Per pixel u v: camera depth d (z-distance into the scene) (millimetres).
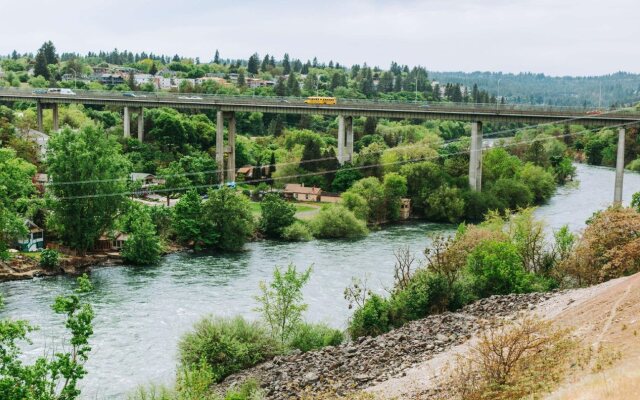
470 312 58406
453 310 63469
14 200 111312
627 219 70312
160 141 196875
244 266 103312
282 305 62406
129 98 193750
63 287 89062
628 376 25906
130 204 110625
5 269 94938
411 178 158875
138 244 104438
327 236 130500
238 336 54781
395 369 44344
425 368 42438
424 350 48062
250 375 49625
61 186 105562
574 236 80125
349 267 100188
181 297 83625
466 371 37000
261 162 199500
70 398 35000
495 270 66875
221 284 91000
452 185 159625
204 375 42250
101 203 106312
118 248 112000
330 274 95000
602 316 39344
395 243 122562
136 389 50969
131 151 190500
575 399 25234
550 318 45281
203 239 115875
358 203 141750
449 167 169625
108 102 195875
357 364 47500
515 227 87062
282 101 176000
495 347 33719
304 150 186375
